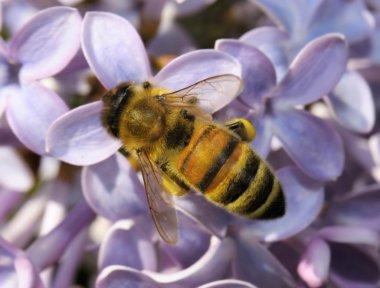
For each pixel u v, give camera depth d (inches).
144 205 3.3
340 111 3.5
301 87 3.4
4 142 3.5
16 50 3.3
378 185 3.5
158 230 3.2
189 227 3.4
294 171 3.4
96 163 3.3
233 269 3.4
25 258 3.3
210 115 3.3
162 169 3.3
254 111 3.4
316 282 3.3
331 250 3.5
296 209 3.4
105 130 3.2
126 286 3.2
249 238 3.4
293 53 3.5
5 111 3.4
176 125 3.3
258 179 3.2
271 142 3.4
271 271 3.4
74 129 3.2
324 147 3.4
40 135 3.3
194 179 3.2
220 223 3.3
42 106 3.3
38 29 3.3
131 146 3.3
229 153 3.2
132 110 3.2
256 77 3.3
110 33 3.2
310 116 3.4
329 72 3.4
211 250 3.3
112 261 3.3
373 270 3.5
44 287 3.3
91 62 3.2
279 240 3.4
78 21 3.3
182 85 3.2
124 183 3.3
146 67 3.3
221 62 3.2
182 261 3.4
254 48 3.3
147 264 3.3
